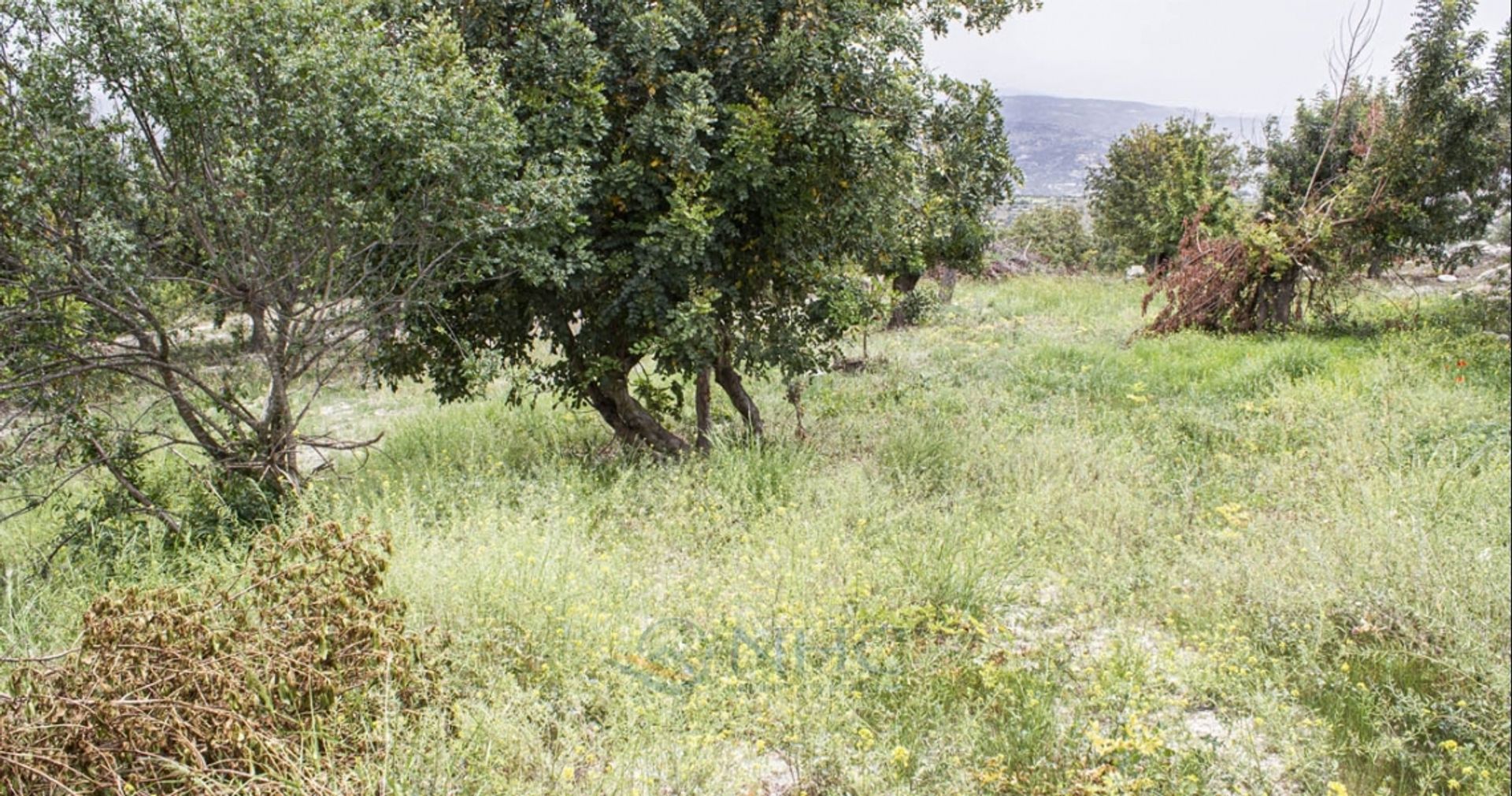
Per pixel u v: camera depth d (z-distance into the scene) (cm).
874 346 1238
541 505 555
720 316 701
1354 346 1116
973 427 763
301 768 279
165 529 520
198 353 718
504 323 658
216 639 307
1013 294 1836
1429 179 1271
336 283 562
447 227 540
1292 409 793
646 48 603
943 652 382
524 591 398
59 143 438
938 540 490
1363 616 414
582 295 664
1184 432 766
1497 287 1360
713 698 336
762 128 611
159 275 502
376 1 555
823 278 712
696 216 595
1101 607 443
